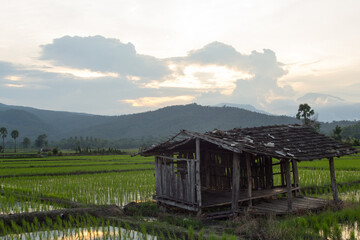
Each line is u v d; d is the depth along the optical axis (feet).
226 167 48.57
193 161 39.88
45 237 32.89
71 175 92.89
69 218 40.04
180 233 33.30
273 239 29.73
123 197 55.26
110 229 36.11
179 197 41.93
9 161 154.10
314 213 37.65
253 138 43.04
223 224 37.04
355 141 189.16
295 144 43.73
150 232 34.47
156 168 46.96
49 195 54.75
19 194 55.98
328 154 43.09
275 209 40.16
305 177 72.59
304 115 171.83
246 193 45.01
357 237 30.53
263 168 49.49
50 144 571.28
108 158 176.24
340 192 56.03
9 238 32.50
